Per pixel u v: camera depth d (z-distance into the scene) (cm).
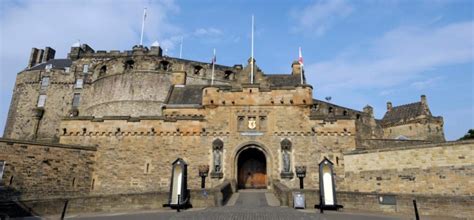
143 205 2116
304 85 3244
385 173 2759
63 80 6384
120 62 5344
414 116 6188
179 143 3162
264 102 3241
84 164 3061
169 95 4003
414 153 2622
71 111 5938
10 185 2573
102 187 3059
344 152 3067
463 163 2359
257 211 1853
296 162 3067
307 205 2109
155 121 3219
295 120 3177
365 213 1878
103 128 3222
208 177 3048
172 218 1656
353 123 3144
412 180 2594
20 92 6488
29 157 2720
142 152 3145
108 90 5278
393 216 1769
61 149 2931
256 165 3294
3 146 2598
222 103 3253
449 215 1742
